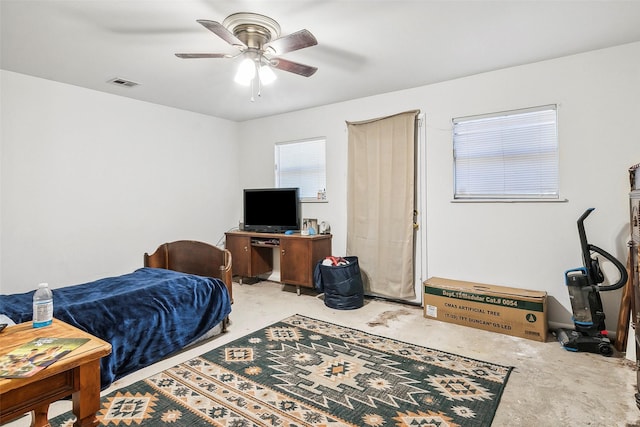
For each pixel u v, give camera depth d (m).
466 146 3.60
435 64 3.18
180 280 2.94
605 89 2.89
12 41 2.65
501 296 3.05
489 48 2.85
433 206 3.77
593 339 2.66
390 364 2.48
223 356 2.62
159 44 2.73
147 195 4.36
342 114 4.40
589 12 2.29
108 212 3.98
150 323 2.50
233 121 5.45
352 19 2.36
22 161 3.35
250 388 2.17
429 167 3.78
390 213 3.98
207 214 5.07
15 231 3.31
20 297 2.48
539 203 3.20
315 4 2.16
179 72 3.32
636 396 1.85
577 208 3.03
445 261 3.72
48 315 1.63
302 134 4.79
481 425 1.79
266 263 5.00
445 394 2.09
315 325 3.27
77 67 3.19
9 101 3.27
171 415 1.89
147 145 4.35
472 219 3.55
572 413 1.89
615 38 2.69
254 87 3.77
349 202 4.30
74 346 1.37
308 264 4.18
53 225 3.55
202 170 5.00
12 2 2.12
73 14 2.27
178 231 4.70
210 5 2.17
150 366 2.47
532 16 2.33
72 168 3.69
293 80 3.58
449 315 3.32
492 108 3.39
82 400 1.30
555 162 3.16
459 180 3.65
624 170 2.84
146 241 4.34
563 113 3.06
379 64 3.17
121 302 2.46
